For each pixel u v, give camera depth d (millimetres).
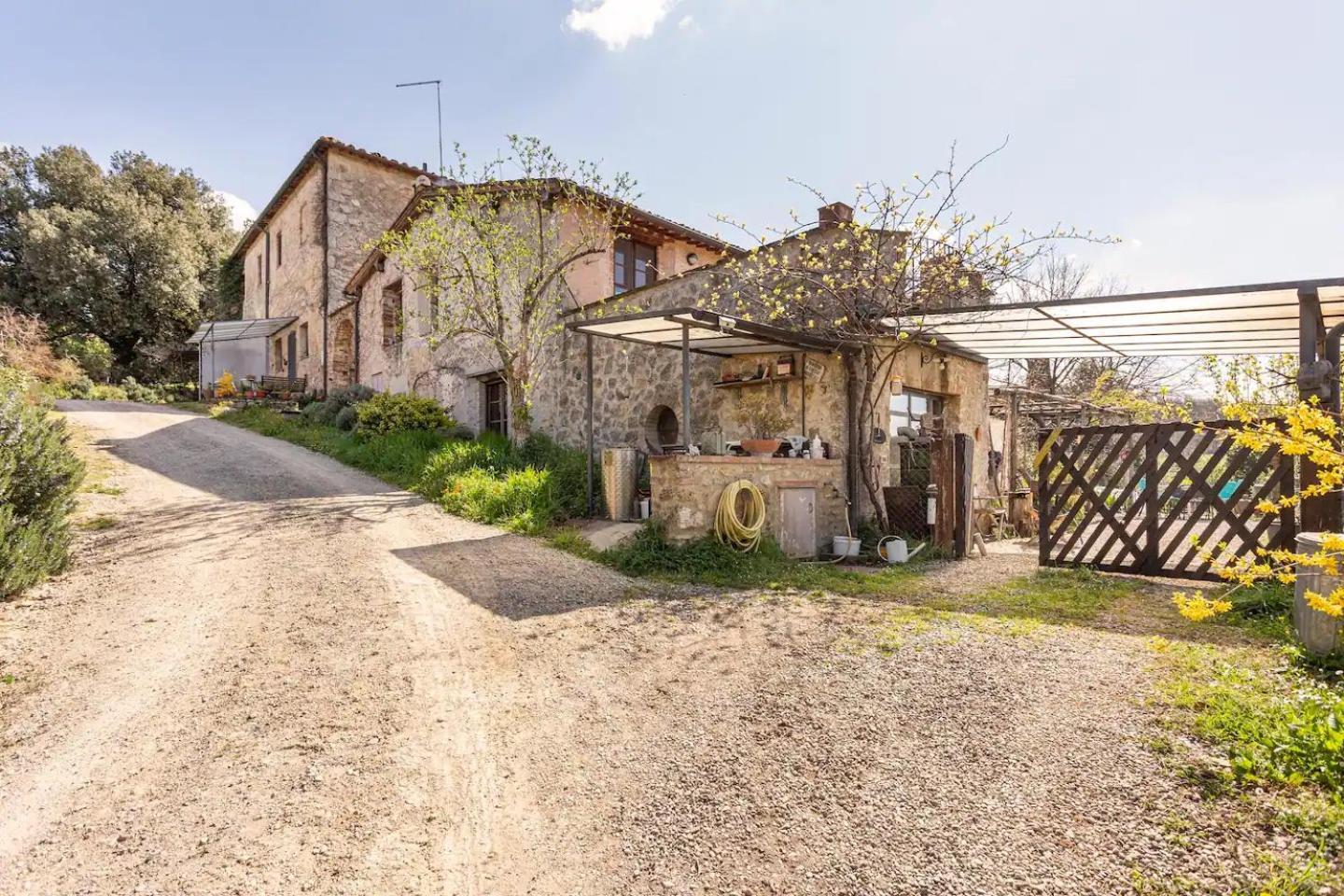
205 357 22359
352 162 18328
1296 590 3510
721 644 4086
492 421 12945
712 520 6312
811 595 5172
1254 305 5562
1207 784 2354
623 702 3371
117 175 28406
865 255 7332
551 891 2125
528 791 2660
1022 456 13312
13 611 4609
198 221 29500
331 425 14211
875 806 2439
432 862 2264
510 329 11102
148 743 3031
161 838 2402
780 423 7922
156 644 4121
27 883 2189
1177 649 3672
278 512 7715
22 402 5848
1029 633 4109
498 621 4531
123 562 5738
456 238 10430
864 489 7566
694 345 7672
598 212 10812
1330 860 1953
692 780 2682
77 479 6117
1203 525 8898
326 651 4020
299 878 2191
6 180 25688
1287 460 4875
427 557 6113
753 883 2113
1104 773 2498
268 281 22734
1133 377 17000
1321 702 2719
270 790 2672
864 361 7398
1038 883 2000
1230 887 1903
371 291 16594
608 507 7691
